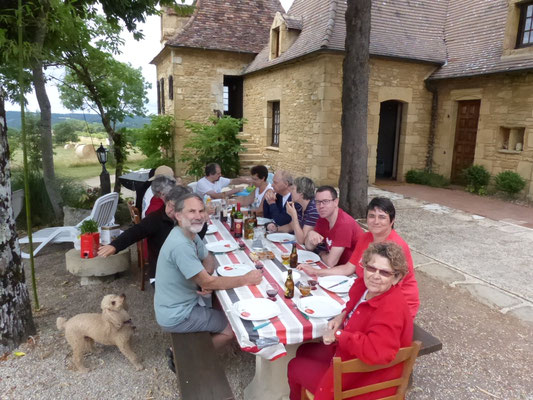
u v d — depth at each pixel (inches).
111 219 206.8
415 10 436.8
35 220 261.0
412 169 425.1
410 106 406.6
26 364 114.0
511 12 327.0
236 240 142.6
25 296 124.7
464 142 393.1
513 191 332.2
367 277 71.4
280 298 95.7
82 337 110.1
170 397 102.3
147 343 126.8
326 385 74.6
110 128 320.5
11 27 192.4
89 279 170.1
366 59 259.3
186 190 124.6
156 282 99.9
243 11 555.5
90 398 101.3
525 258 205.9
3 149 114.0
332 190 115.5
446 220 276.5
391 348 67.4
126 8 235.1
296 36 432.5
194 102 506.9
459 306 157.0
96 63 281.6
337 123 374.0
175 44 480.4
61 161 641.6
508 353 125.6
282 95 440.8
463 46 395.2
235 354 122.1
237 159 462.0
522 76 321.7
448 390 108.0
